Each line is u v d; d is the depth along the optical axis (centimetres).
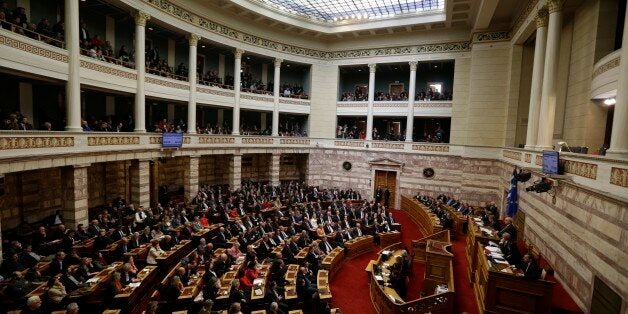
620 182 686
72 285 923
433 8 2270
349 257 1502
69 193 1292
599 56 1184
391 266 1221
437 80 2756
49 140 1151
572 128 1368
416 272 1356
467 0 1928
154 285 1111
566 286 933
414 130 2848
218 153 2186
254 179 2861
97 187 1817
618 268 672
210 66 2506
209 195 1992
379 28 2439
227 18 2208
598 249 757
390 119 2920
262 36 2452
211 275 1044
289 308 971
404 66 2720
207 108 2548
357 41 2641
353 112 2722
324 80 2759
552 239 1052
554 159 1011
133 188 1675
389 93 2894
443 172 2383
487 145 2156
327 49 2734
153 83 1820
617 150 747
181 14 1912
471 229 1334
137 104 1695
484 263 942
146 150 1688
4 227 1362
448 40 2358
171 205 1816
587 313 797
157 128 1931
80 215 1319
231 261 1225
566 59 1444
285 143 2633
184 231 1417
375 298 1099
